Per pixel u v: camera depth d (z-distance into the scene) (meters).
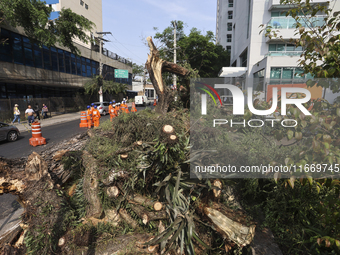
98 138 4.71
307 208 2.81
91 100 30.86
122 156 3.66
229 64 34.75
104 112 22.34
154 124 4.22
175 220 2.66
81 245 2.95
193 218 2.87
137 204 3.35
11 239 3.26
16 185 3.51
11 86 19.55
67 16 18.78
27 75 19.39
